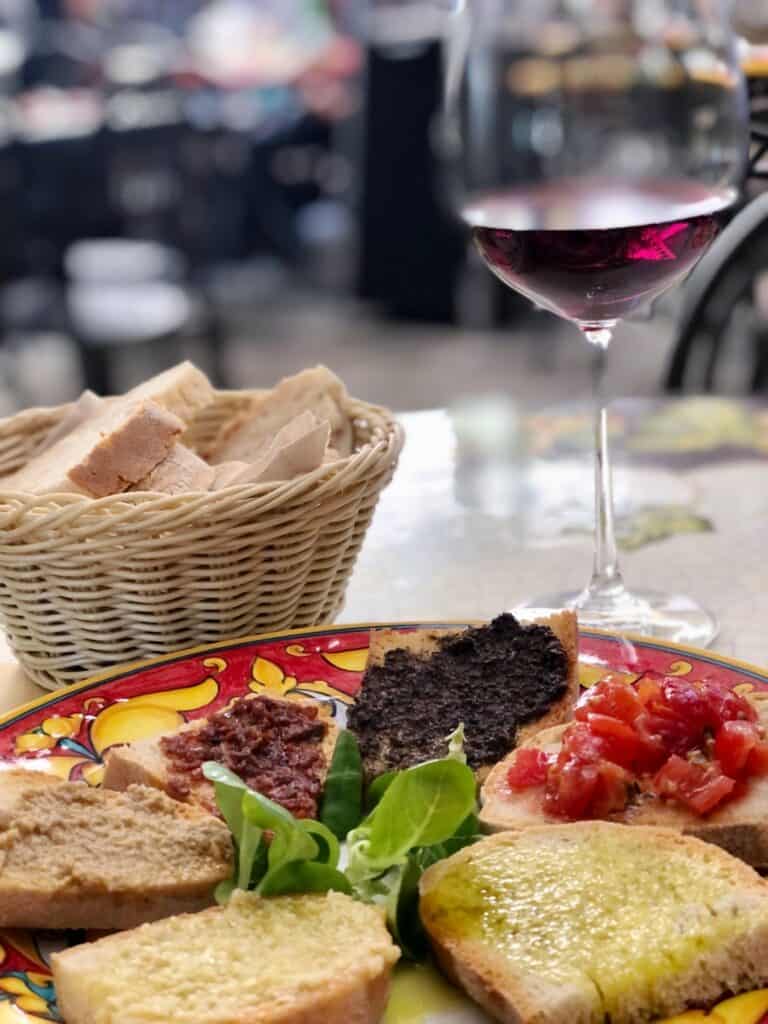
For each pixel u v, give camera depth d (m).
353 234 2.26
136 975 0.28
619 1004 0.27
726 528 0.55
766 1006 0.28
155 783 0.35
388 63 2.04
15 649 0.44
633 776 0.34
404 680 0.40
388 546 0.55
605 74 0.42
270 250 2.47
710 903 0.29
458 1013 0.29
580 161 0.43
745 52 0.53
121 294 1.53
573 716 0.37
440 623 0.43
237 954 0.28
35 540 0.41
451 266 2.18
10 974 0.30
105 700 0.40
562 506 0.58
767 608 0.48
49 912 0.31
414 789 0.30
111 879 0.31
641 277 0.42
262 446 0.51
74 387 1.89
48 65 2.10
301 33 2.56
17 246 1.68
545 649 0.40
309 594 0.46
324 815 0.35
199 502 0.41
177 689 0.41
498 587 0.50
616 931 0.29
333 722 0.38
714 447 0.64
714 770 0.33
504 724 0.37
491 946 0.29
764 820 0.33
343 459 0.44
